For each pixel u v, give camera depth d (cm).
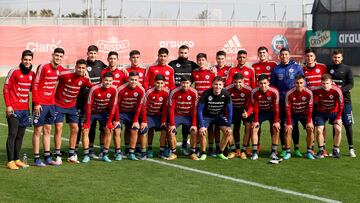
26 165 872
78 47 3450
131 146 954
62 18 3425
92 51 989
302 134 1298
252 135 971
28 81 859
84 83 911
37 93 866
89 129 944
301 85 954
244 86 981
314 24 3841
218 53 1055
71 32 3428
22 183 758
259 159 965
